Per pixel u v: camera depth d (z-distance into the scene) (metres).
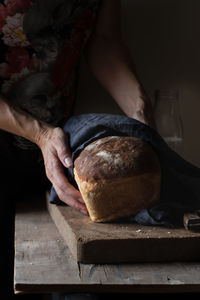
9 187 1.22
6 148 1.18
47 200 1.13
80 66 1.49
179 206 0.87
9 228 1.23
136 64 1.52
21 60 1.17
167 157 0.93
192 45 1.53
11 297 1.26
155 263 0.77
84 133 0.95
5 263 1.23
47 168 0.99
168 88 1.54
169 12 1.51
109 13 1.34
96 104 1.51
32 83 1.19
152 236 0.78
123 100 1.31
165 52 1.52
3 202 1.21
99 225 0.85
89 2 1.23
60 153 0.95
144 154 0.88
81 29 1.25
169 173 0.93
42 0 1.15
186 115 1.55
